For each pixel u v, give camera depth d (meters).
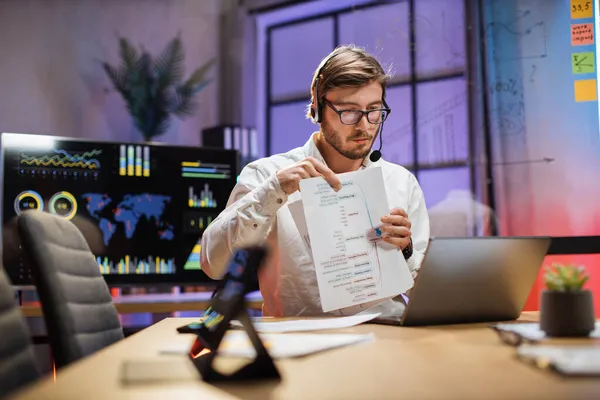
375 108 1.96
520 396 0.73
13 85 4.39
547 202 3.66
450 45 3.96
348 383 0.83
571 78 3.63
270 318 1.72
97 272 1.66
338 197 1.57
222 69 4.68
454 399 0.73
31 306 2.84
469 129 3.89
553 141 3.65
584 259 3.39
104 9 4.58
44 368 2.95
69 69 4.50
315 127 4.44
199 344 1.11
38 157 2.98
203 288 3.96
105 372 0.92
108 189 3.06
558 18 3.66
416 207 2.26
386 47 4.15
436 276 1.40
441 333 1.35
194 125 4.66
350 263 1.54
